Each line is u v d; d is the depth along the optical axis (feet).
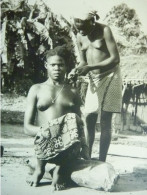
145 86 14.92
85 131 14.48
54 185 13.21
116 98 14.61
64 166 13.34
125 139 14.69
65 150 13.07
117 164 14.55
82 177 13.12
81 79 14.46
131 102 14.82
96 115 14.48
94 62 14.52
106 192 13.10
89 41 14.58
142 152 14.69
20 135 14.76
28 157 14.61
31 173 13.94
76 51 14.67
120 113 14.70
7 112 14.89
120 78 14.69
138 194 13.41
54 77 14.23
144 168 14.47
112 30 14.97
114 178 13.02
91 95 14.43
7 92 14.97
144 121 14.87
